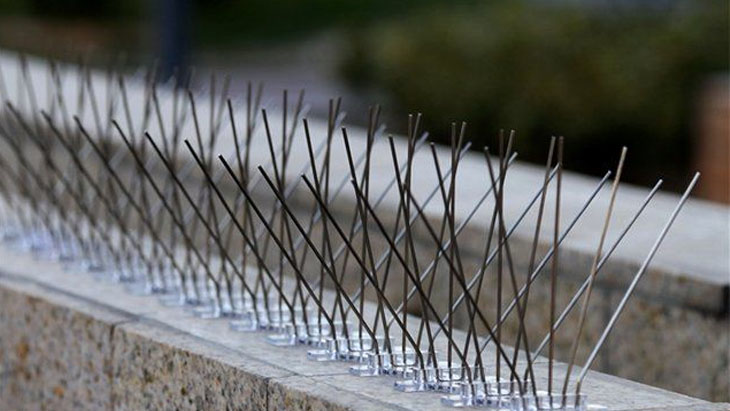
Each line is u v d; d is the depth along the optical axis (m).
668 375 6.91
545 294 7.32
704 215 8.10
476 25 20.00
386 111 20.02
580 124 18.53
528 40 19.25
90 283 6.09
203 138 9.34
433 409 4.35
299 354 5.00
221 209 8.51
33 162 9.95
